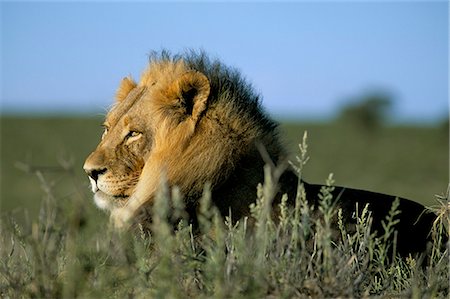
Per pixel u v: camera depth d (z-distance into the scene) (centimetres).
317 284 924
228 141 1205
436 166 7719
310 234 1099
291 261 963
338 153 9431
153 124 1254
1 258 1039
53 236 928
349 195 1254
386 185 5406
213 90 1230
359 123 12700
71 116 15050
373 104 12738
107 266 928
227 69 1267
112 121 1303
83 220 916
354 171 6919
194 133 1215
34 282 906
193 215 1190
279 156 1252
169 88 1242
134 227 1161
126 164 1261
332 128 13150
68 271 895
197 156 1203
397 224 1227
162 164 1219
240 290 881
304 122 15600
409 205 1275
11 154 8925
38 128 12469
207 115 1220
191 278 940
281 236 1037
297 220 973
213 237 1127
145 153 1260
